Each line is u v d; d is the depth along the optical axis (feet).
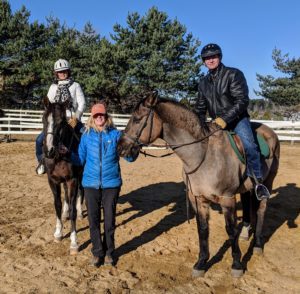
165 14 91.09
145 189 29.25
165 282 14.57
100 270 15.43
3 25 89.04
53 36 98.99
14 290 13.76
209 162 13.97
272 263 16.49
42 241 18.26
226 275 15.23
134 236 19.21
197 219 15.07
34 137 66.74
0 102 94.53
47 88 87.61
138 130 13.46
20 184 30.01
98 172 14.97
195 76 89.10
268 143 17.31
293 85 93.61
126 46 89.76
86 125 15.56
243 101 14.48
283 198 26.96
